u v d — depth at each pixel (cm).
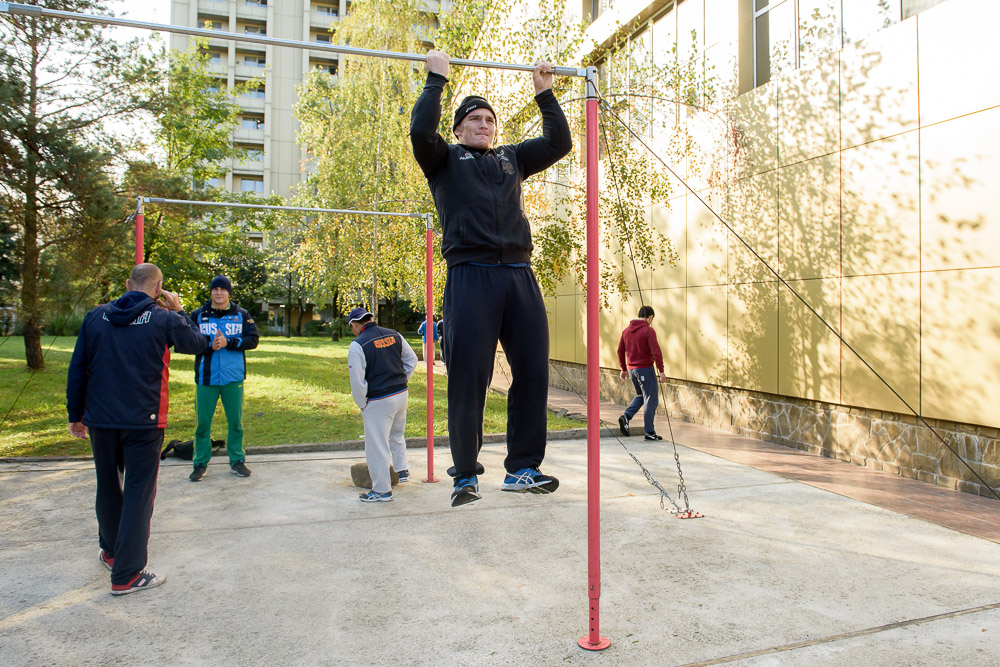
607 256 1147
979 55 535
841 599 321
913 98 593
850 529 438
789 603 316
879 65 626
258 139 4862
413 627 292
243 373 599
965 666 257
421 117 241
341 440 762
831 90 679
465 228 249
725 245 848
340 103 1803
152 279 379
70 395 352
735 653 266
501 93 992
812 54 718
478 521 457
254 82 2259
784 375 747
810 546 402
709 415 902
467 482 242
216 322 582
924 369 580
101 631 290
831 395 681
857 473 612
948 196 560
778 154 751
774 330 762
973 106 540
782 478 589
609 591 331
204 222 2006
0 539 424
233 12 4825
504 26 1020
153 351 353
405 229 1285
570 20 1232
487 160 259
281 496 527
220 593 332
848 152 659
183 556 387
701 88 879
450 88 1086
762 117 773
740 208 814
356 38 1683
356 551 395
